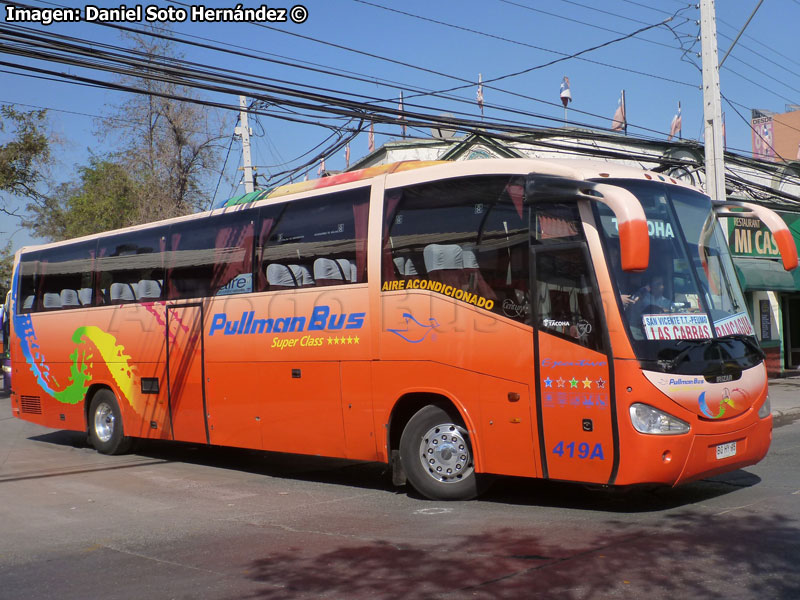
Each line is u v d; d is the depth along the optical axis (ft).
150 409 39.65
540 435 24.61
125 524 26.35
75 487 33.88
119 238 42.32
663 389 22.66
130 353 40.93
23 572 20.95
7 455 44.29
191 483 34.32
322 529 24.30
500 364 25.54
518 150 77.05
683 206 26.40
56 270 46.83
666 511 24.29
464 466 27.14
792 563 18.31
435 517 25.13
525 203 25.67
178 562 21.18
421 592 17.63
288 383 31.94
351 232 30.25
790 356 82.17
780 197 76.95
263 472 37.04
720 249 27.45
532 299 25.05
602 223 24.08
